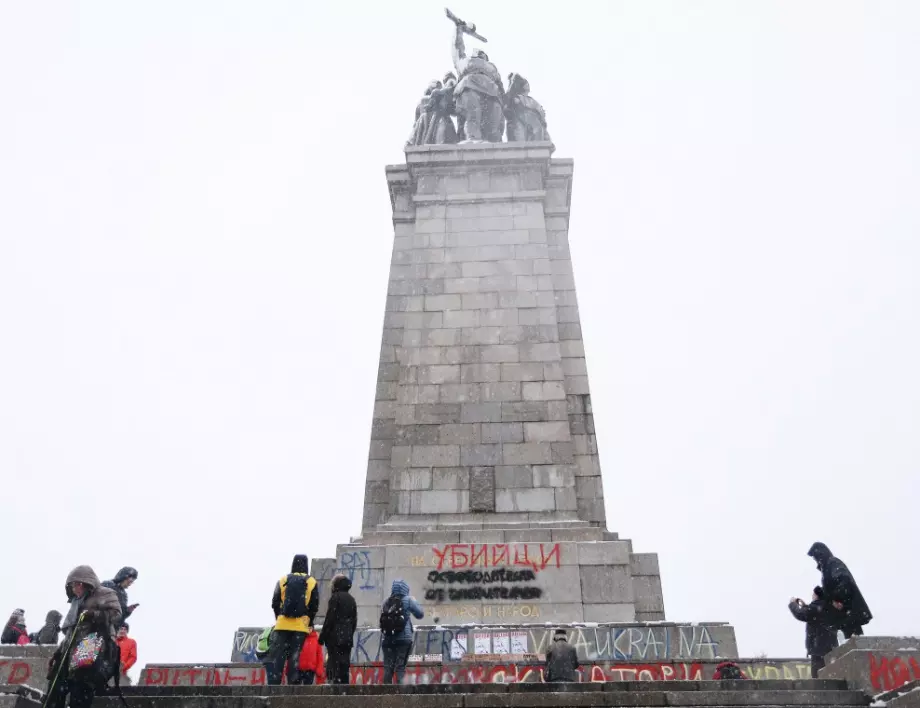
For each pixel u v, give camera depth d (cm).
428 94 2833
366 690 1074
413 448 2009
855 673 1049
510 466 1969
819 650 1307
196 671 1450
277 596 1174
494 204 2419
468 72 2812
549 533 1819
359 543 1833
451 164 2498
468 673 1373
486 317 2208
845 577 1255
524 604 1698
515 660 1473
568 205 2503
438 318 2216
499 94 2777
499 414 2047
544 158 2484
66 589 898
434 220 2400
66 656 845
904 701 901
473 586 1720
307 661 1201
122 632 1198
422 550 1769
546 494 1927
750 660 1375
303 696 1010
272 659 1141
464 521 1892
